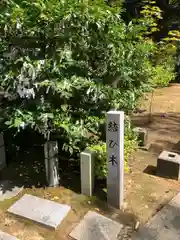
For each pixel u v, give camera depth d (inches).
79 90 93.7
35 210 83.9
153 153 130.8
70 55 90.2
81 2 80.2
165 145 140.1
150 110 191.9
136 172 111.3
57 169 97.8
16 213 82.6
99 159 92.8
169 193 95.7
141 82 129.1
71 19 79.6
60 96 87.2
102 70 102.7
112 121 78.2
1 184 99.9
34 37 86.1
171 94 267.0
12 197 92.4
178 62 315.3
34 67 81.4
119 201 85.6
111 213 84.0
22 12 81.4
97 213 83.7
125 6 272.2
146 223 79.9
